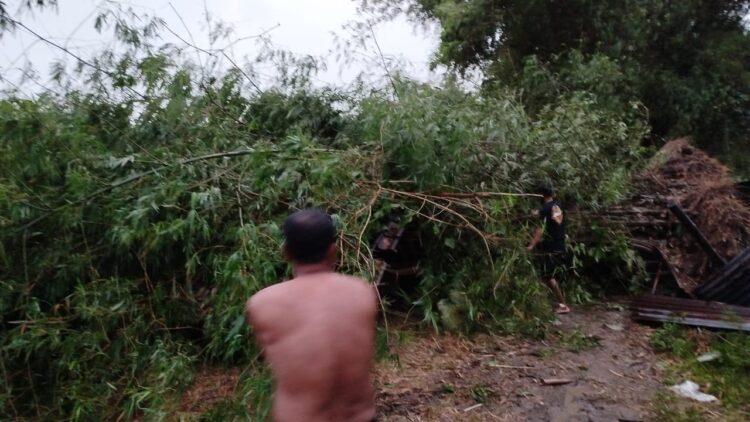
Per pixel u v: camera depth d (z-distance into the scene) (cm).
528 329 596
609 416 438
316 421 225
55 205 509
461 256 616
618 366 530
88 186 498
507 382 495
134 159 526
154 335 481
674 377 502
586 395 471
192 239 487
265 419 379
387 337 472
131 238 469
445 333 588
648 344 580
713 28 1533
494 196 609
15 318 495
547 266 679
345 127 705
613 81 1161
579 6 1351
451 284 601
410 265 639
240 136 620
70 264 489
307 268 248
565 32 1405
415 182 576
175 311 491
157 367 421
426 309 569
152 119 587
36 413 458
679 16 1430
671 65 1500
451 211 566
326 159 512
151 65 575
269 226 463
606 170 793
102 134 580
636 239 786
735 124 1522
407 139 565
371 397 242
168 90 584
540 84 1115
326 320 232
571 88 1130
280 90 718
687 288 721
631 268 744
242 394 403
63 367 453
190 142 580
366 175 575
